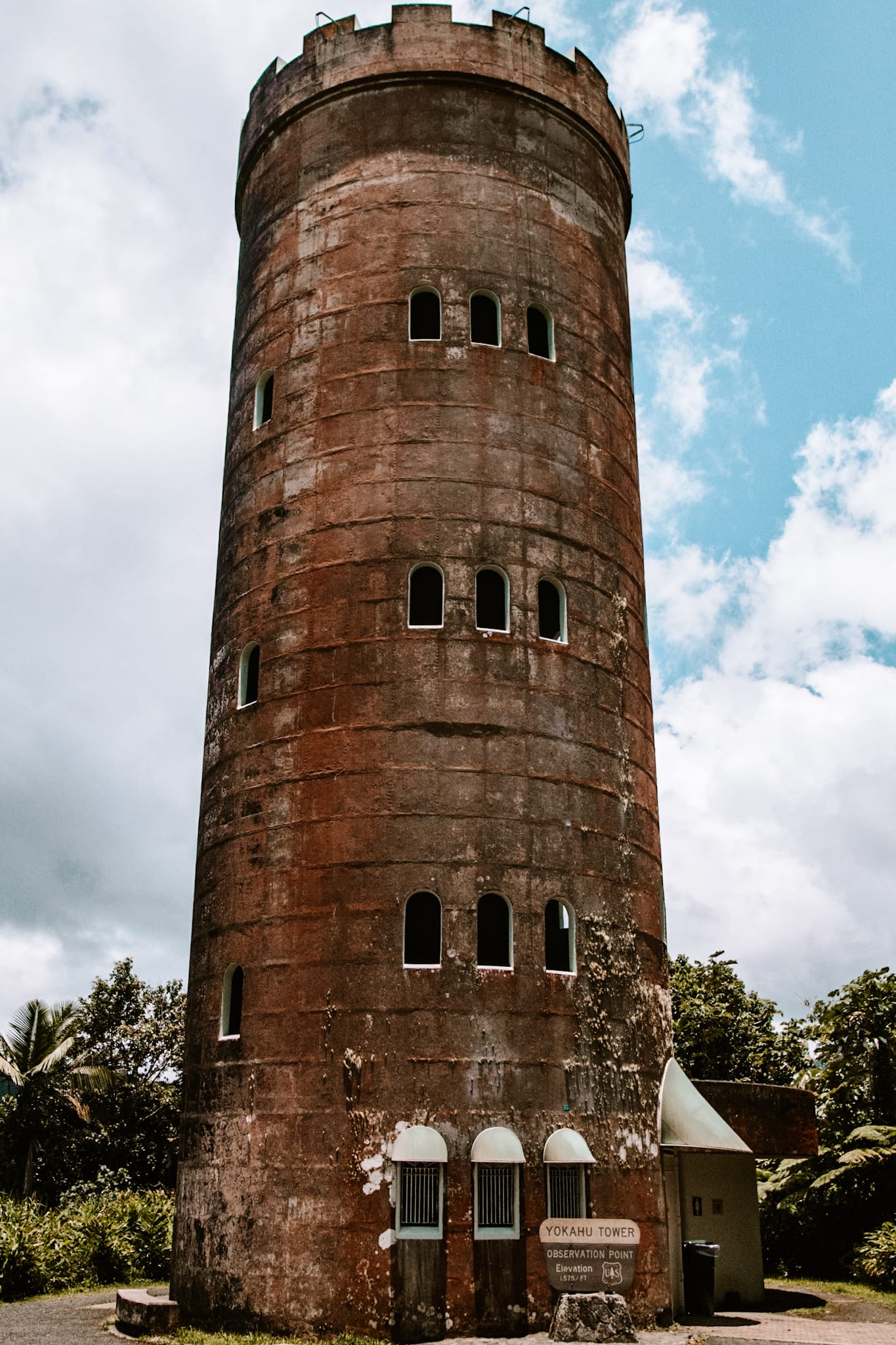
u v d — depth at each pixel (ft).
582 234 91.35
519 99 90.38
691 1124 75.61
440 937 72.33
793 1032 143.43
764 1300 86.74
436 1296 64.34
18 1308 86.28
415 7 90.17
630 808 81.15
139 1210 109.60
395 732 74.43
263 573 82.84
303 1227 66.80
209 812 82.53
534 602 79.41
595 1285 63.98
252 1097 71.10
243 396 90.94
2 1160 154.71
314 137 90.74
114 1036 182.60
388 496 79.30
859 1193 104.37
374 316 83.61
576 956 74.18
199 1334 66.74
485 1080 68.33
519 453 81.82
